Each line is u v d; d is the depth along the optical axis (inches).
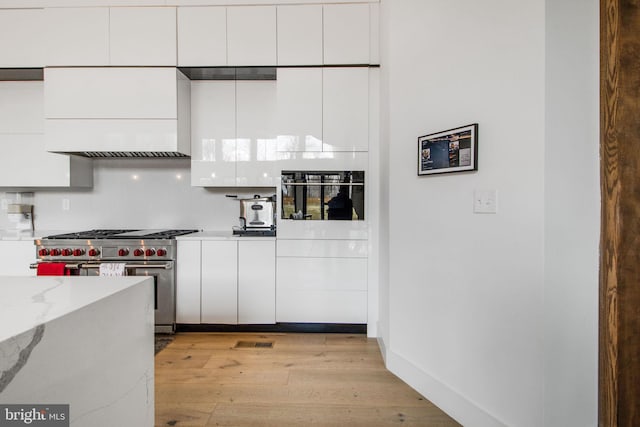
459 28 68.3
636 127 52.0
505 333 60.8
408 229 82.0
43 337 29.3
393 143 85.3
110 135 113.3
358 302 114.2
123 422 41.8
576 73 55.0
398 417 70.1
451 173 70.3
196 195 135.9
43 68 113.7
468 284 67.3
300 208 114.3
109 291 40.0
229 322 115.1
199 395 77.3
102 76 112.9
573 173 55.1
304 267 114.5
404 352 84.6
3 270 113.6
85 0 112.5
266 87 123.3
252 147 123.1
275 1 112.3
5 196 134.3
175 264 115.0
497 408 62.1
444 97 71.6
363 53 111.8
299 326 115.9
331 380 84.4
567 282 55.4
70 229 135.4
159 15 112.7
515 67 58.9
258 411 71.5
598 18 54.9
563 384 55.7
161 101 113.1
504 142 60.4
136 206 135.8
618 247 52.1
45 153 122.6
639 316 52.4
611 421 52.9
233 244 114.6
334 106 113.4
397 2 83.8
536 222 56.0
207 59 112.6
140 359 45.3
